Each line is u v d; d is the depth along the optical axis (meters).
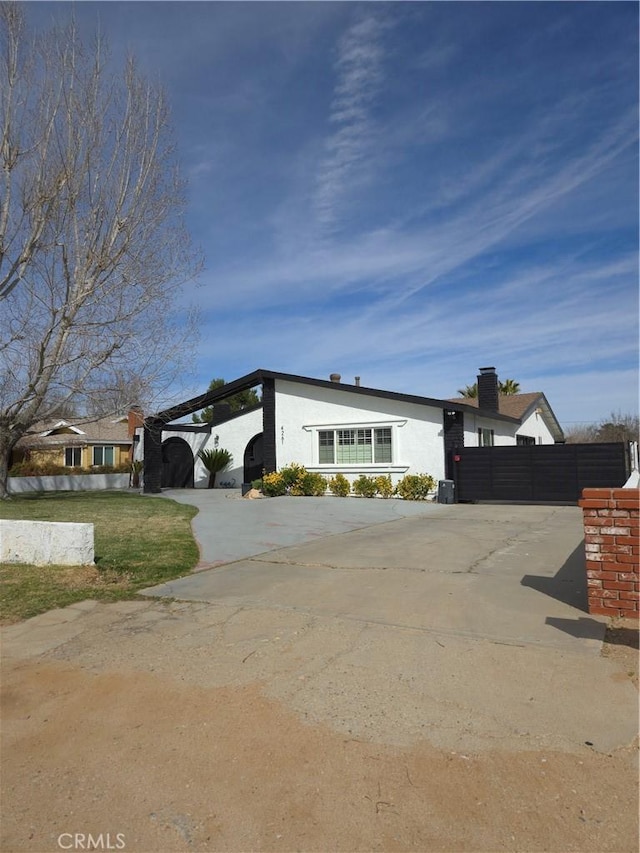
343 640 4.95
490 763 3.11
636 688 3.89
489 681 4.05
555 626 5.13
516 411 25.61
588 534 5.47
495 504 17.48
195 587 7.03
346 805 2.83
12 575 7.59
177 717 3.75
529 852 2.49
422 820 2.71
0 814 2.86
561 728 3.42
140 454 31.20
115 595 6.69
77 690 4.22
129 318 18.34
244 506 16.66
